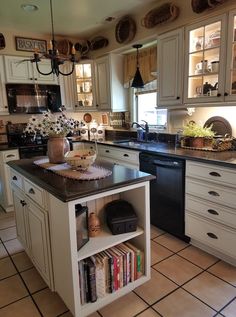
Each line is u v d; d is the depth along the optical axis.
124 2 2.79
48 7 2.86
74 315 1.48
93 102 4.11
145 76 3.53
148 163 2.74
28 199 1.88
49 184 1.55
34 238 1.87
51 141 2.07
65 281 1.53
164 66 2.79
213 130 2.73
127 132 4.02
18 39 3.69
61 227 1.46
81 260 1.54
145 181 1.68
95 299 1.57
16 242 2.58
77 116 4.48
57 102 3.95
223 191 2.03
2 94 3.54
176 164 2.38
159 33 2.88
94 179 1.63
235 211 1.96
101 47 3.80
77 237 1.49
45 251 1.70
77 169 1.83
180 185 2.38
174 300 1.73
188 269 2.06
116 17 3.25
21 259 2.28
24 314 1.66
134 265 1.76
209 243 2.21
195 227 2.31
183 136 2.79
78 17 3.22
